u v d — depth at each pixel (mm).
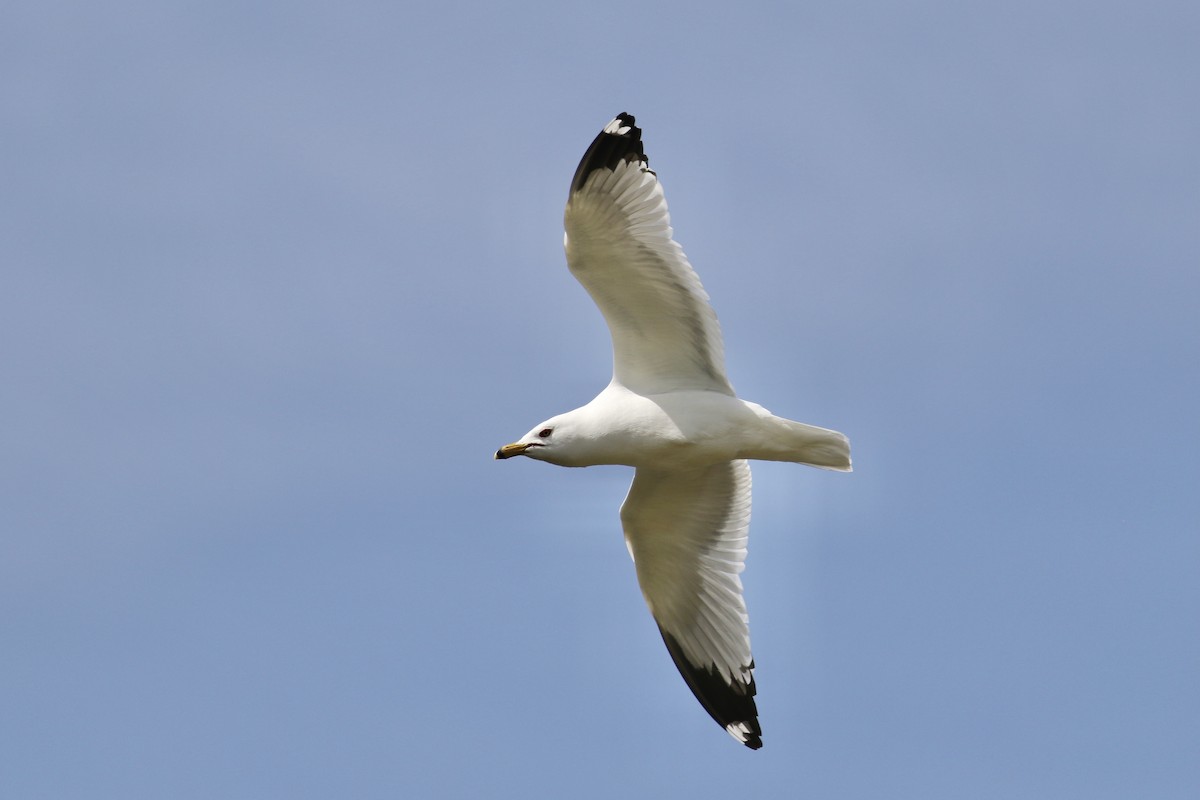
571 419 14070
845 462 13844
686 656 16312
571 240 13594
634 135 13312
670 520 15656
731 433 13836
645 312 13969
